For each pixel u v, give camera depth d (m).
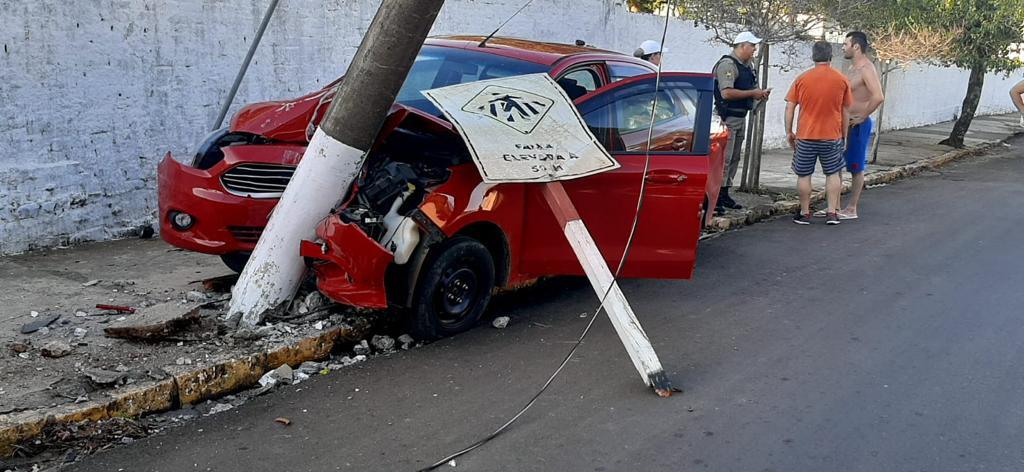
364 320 5.43
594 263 5.09
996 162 17.52
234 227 5.62
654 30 13.97
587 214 5.79
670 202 5.89
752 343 5.69
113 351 4.71
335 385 4.78
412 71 6.51
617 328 4.98
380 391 4.71
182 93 7.82
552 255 5.88
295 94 8.88
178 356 4.70
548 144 5.34
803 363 5.34
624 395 4.76
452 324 5.58
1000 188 13.37
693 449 4.15
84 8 6.96
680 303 6.55
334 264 5.13
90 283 5.93
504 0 11.08
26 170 6.71
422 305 5.31
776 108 16.80
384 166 5.51
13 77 6.57
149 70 7.52
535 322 5.98
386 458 3.97
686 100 6.07
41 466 3.78
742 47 9.77
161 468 3.81
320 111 5.84
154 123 7.64
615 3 13.12
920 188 13.29
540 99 5.67
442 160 5.64
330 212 5.16
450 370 5.04
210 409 4.46
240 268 6.24
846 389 4.94
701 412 4.57
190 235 5.63
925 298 6.86
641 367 4.84
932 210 11.14
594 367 5.16
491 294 5.81
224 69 8.13
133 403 4.23
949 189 13.21
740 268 7.71
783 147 17.25
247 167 5.67
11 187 6.64
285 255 5.16
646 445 4.17
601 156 5.43
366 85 4.87
